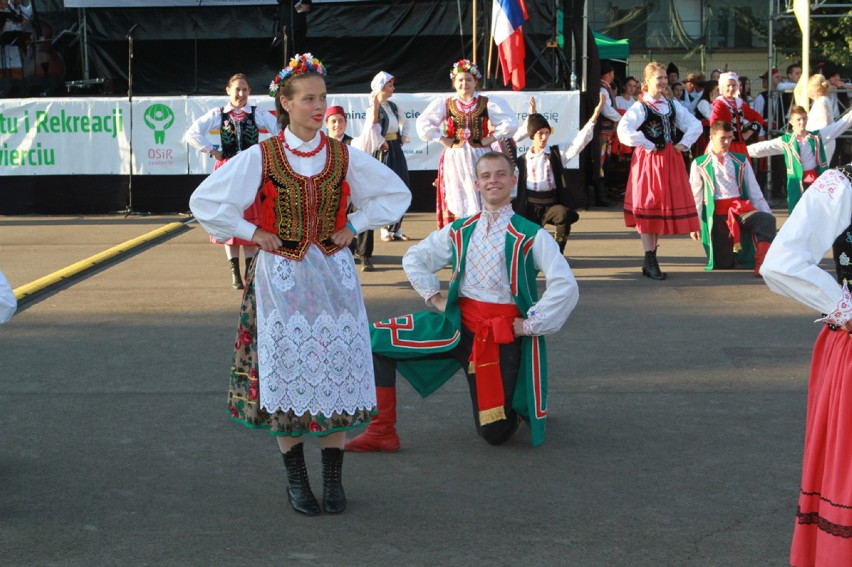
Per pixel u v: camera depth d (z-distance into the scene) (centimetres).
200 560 357
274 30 1532
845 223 300
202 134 848
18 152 1332
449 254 476
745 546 367
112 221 1274
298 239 385
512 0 1277
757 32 2391
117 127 1333
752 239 914
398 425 509
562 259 450
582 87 1384
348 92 1544
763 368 597
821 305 294
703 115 1433
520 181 907
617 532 379
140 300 795
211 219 380
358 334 394
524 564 353
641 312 748
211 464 454
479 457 462
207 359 623
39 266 941
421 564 354
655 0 2423
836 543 291
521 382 462
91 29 1581
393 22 1555
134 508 404
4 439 484
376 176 399
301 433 384
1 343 664
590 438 484
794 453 461
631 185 890
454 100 875
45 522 390
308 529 384
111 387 567
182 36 1581
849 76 2003
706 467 445
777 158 1498
